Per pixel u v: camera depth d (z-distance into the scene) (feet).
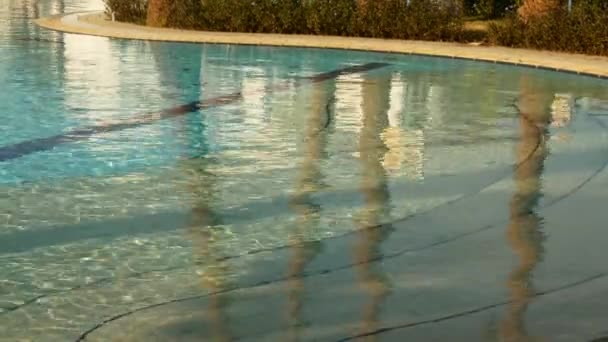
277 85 35.68
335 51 49.93
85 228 15.92
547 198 17.93
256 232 15.72
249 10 58.75
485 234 15.46
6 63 40.73
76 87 33.76
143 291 12.71
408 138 24.68
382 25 56.03
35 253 14.46
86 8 83.61
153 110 28.94
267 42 51.75
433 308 11.89
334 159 21.81
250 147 23.29
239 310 11.90
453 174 20.21
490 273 13.37
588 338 10.79
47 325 11.43
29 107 28.99
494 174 20.18
